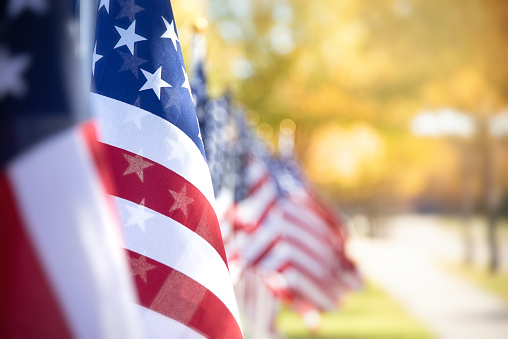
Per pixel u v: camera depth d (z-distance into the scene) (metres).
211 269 4.45
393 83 39.34
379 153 78.88
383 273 40.94
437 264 46.59
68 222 2.74
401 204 146.38
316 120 41.59
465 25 35.84
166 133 4.52
